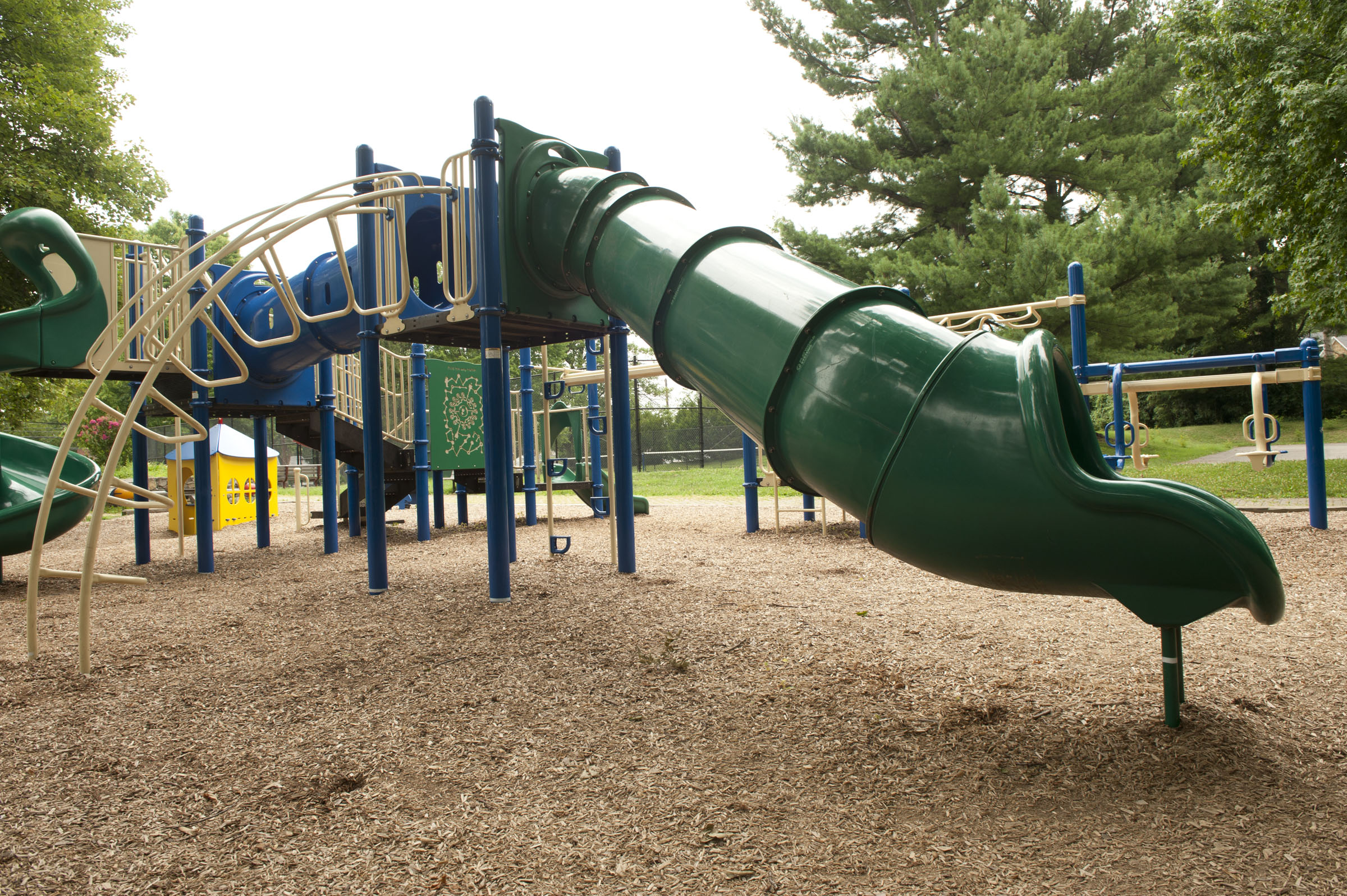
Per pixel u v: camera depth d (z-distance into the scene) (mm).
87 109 13594
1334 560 5809
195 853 2119
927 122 23906
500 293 4895
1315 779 2311
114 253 6848
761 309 3064
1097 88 23516
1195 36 11859
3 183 12383
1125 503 2227
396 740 2846
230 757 2742
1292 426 28969
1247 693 3002
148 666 3861
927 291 21641
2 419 14742
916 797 2316
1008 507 2375
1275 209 11500
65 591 6234
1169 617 2357
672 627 4242
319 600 5395
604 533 9258
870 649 3783
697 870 1966
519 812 2291
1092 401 27094
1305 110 10078
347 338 6734
